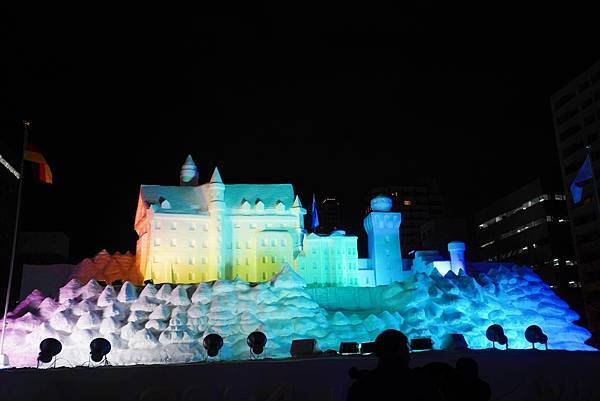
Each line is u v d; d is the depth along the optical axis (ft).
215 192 274.98
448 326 225.35
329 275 280.72
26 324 210.59
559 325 241.96
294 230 282.77
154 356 196.85
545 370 128.06
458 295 236.84
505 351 157.58
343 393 117.29
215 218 271.49
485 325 231.30
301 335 210.79
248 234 278.26
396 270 294.05
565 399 125.90
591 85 397.80
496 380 125.70
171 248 264.52
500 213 504.02
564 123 422.00
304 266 279.08
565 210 444.55
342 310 236.84
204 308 214.69
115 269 276.41
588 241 388.78
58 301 229.66
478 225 539.70
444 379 46.19
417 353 168.14
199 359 198.08
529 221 460.55
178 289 219.41
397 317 222.07
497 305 241.96
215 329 208.33
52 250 427.33
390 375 38.09
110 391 112.16
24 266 267.59
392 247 297.33
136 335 201.05
